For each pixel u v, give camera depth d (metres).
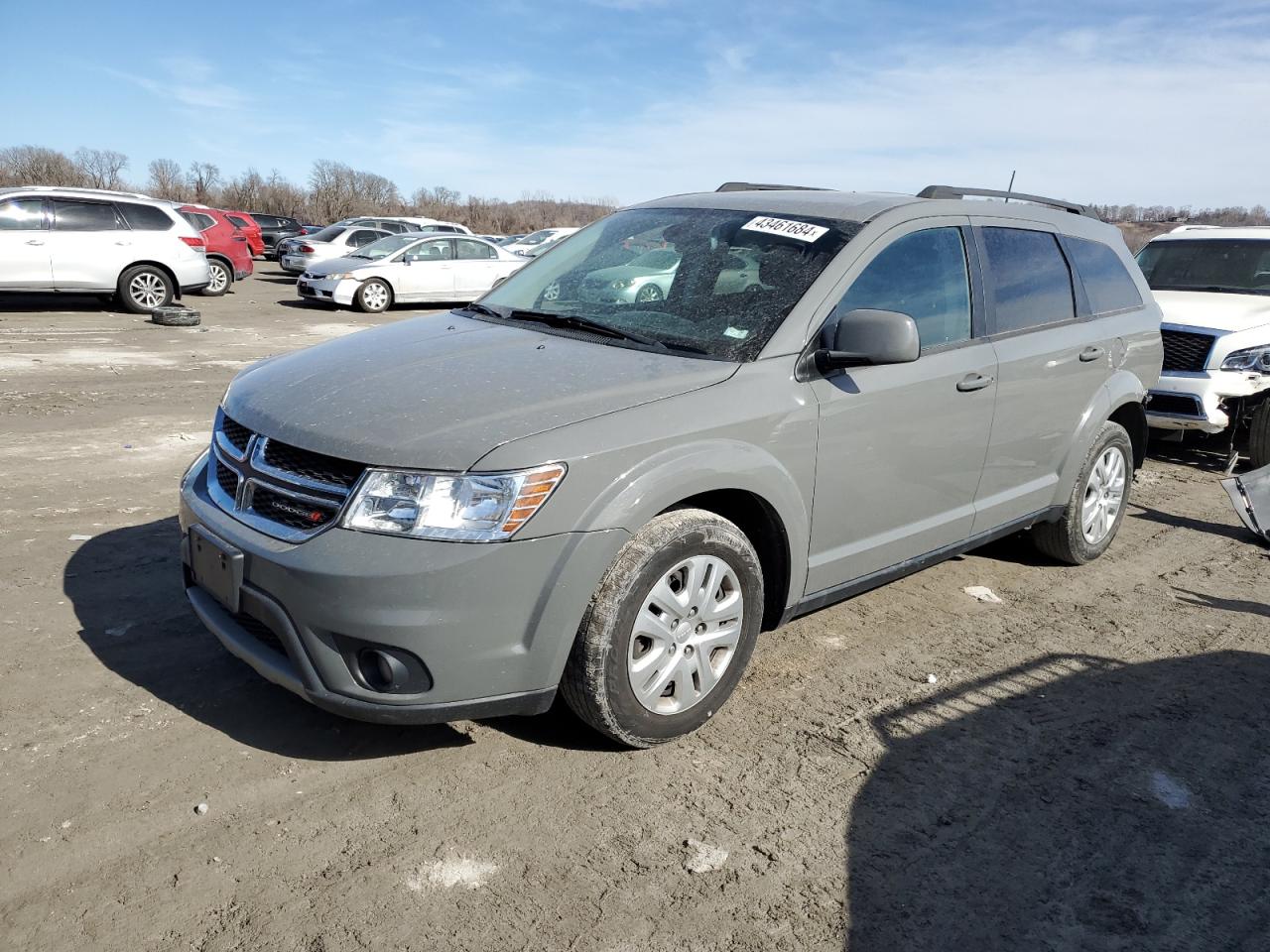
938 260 4.11
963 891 2.67
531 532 2.79
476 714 2.88
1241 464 7.86
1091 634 4.40
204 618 3.23
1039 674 3.96
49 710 3.31
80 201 14.45
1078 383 4.78
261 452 3.05
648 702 3.15
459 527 2.74
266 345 12.62
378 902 2.51
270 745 3.20
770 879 2.68
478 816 2.89
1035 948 2.48
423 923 2.45
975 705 3.68
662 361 3.37
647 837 2.83
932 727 3.51
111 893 2.49
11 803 2.81
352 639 2.74
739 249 3.90
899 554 4.02
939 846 2.85
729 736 3.39
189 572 3.40
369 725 3.35
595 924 2.48
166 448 6.85
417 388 3.13
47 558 4.62
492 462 2.77
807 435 3.44
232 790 2.94
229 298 19.19
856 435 3.62
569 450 2.85
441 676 2.77
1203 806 3.11
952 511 4.23
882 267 3.84
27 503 5.45
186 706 3.39
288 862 2.65
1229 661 4.16
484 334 3.72
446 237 18.31
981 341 4.22
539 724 3.42
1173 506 6.61
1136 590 4.97
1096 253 5.18
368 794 2.96
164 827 2.76
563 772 3.13
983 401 4.16
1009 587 4.94
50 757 3.05
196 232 15.60
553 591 2.85
